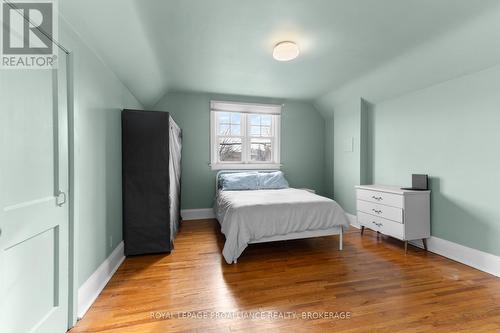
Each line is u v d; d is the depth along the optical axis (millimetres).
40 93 1218
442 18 1820
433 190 2697
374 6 1689
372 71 2945
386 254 2621
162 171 2568
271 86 3590
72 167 1465
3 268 992
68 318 1434
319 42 2227
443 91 2578
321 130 4684
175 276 2100
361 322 1497
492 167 2160
